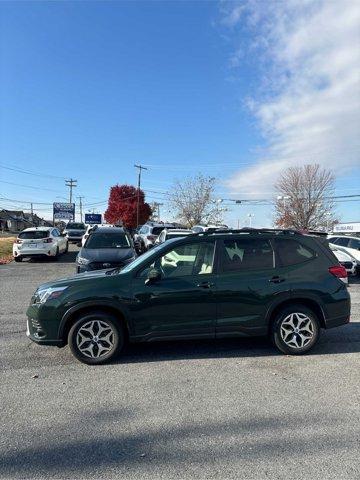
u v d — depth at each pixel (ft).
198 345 20.20
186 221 186.09
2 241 103.86
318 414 12.98
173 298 17.99
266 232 19.60
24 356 18.72
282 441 11.35
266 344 20.38
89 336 17.69
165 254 18.67
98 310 17.88
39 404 13.79
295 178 163.32
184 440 11.44
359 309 30.04
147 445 11.21
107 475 9.93
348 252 54.03
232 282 18.47
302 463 10.31
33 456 10.75
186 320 18.16
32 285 41.29
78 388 15.10
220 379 15.90
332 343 20.62
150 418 12.76
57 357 18.58
